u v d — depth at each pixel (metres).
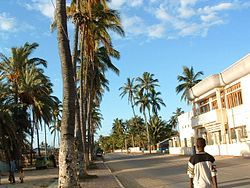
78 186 13.26
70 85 13.73
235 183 17.58
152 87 93.44
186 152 58.88
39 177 30.97
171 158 50.22
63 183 13.09
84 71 39.97
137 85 94.50
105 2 28.16
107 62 46.53
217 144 45.53
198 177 6.94
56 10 14.09
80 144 24.92
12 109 45.53
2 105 40.88
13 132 40.12
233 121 43.34
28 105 51.16
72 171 13.19
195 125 53.97
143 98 93.44
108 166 42.41
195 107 56.69
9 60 49.91
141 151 107.19
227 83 44.59
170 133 102.19
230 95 44.41
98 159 69.38
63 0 14.09
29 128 49.12
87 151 37.66
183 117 62.47
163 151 82.62
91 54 33.59
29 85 49.50
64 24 14.01
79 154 24.84
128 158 65.44
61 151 13.35
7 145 40.06
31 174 36.09
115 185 20.08
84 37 29.70
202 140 7.18
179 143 66.62
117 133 161.00
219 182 18.48
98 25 31.67
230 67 41.97
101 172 31.70
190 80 77.56
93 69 43.62
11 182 26.81
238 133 42.34
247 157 36.09
